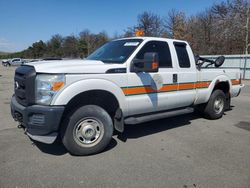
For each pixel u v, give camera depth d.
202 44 42.47
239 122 6.56
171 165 3.96
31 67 4.14
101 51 5.45
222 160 4.16
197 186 3.37
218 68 6.82
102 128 4.36
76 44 76.75
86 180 3.48
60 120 3.90
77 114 4.14
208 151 4.54
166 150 4.56
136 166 3.91
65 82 3.94
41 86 3.90
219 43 39.16
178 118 6.87
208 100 6.54
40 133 3.96
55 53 84.94
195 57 6.26
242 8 36.69
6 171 3.69
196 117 7.01
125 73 4.57
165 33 50.84
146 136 5.33
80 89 4.03
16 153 4.32
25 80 4.01
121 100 4.54
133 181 3.47
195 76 5.90
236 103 9.66
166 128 5.93
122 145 4.79
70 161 4.05
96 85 4.19
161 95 5.17
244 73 21.81
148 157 4.25
